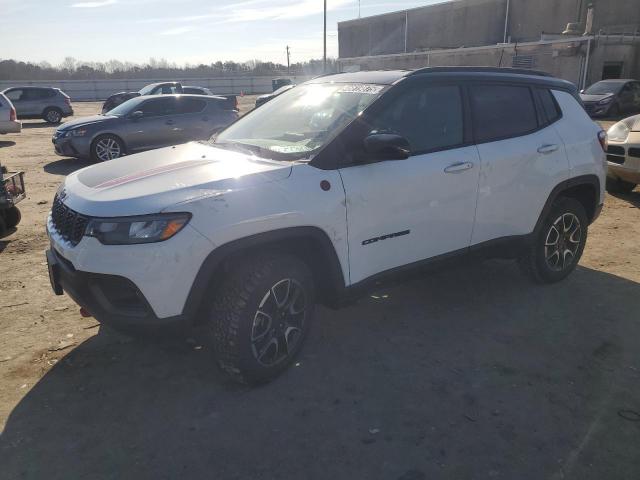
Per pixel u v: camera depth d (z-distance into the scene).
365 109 3.35
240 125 4.17
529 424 2.82
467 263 3.99
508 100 4.15
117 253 2.66
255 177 2.94
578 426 2.80
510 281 4.73
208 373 3.29
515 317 4.04
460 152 3.74
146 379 3.23
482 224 3.93
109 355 3.49
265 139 3.69
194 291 2.75
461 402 3.01
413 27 45.41
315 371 3.32
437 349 3.58
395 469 2.51
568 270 4.69
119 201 2.76
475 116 3.91
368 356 3.49
